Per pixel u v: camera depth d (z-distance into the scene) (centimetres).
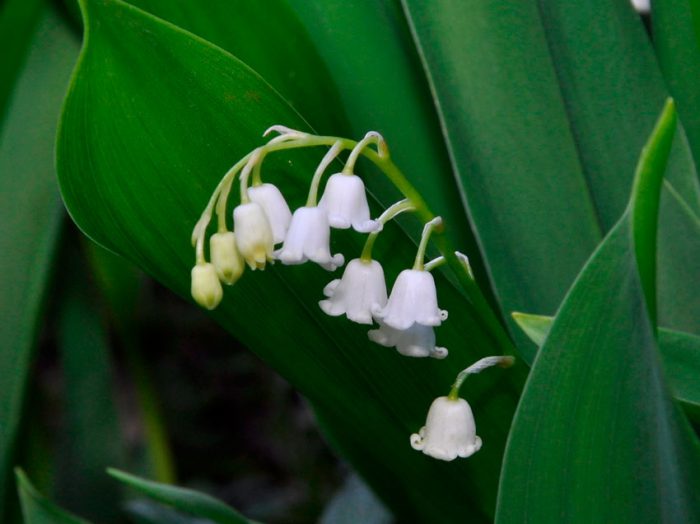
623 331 22
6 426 28
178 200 24
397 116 28
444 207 28
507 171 27
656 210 21
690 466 22
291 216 23
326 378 25
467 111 28
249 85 23
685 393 23
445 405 24
